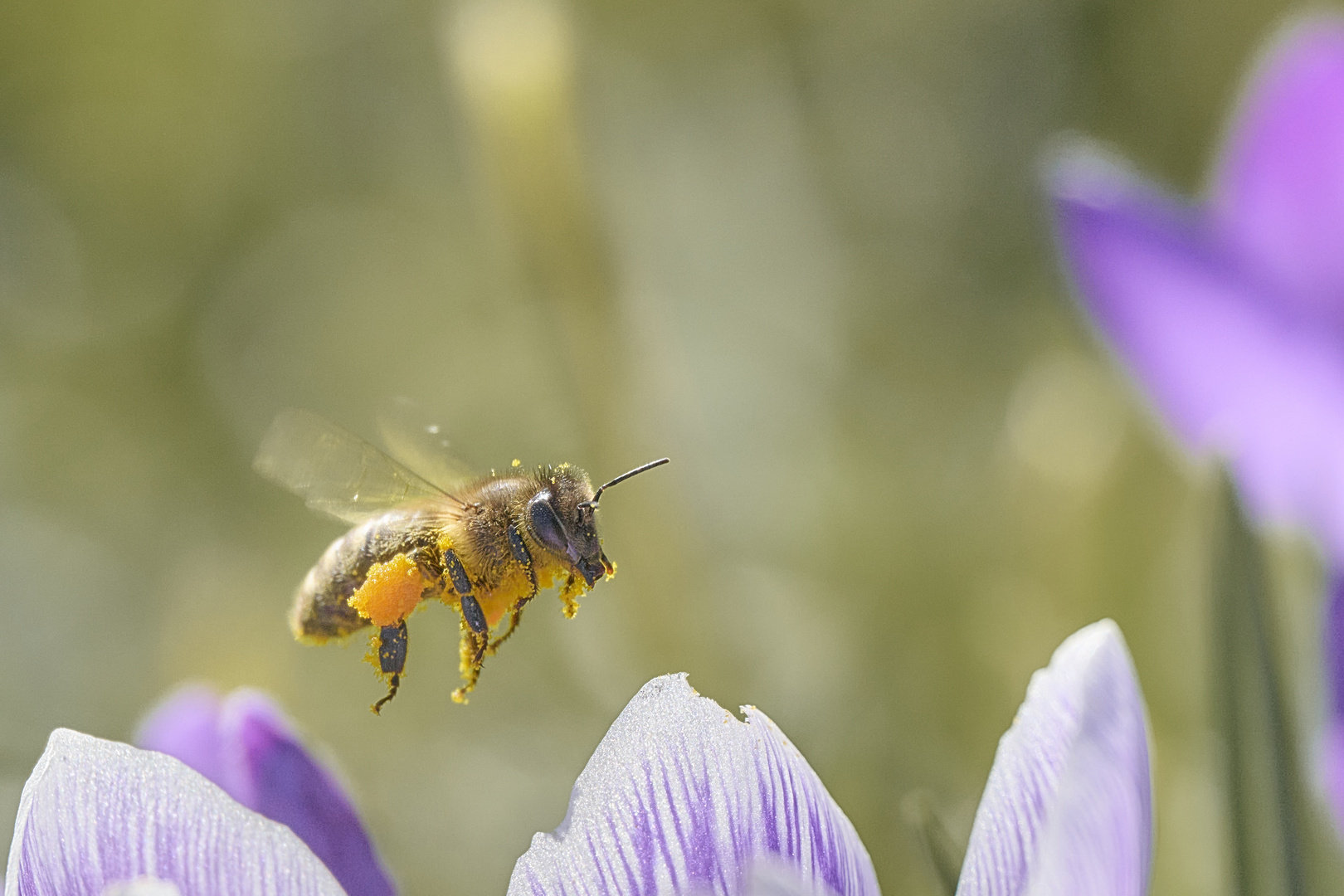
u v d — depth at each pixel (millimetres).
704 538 321
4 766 381
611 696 341
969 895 221
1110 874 220
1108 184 266
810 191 434
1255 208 266
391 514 247
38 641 404
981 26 433
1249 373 267
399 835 353
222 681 314
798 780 223
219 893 221
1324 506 265
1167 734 289
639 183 427
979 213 427
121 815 222
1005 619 303
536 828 353
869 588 335
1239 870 238
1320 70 264
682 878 222
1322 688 249
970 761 303
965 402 396
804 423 389
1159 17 398
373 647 243
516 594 247
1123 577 294
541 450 420
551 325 294
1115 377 296
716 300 416
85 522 435
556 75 290
